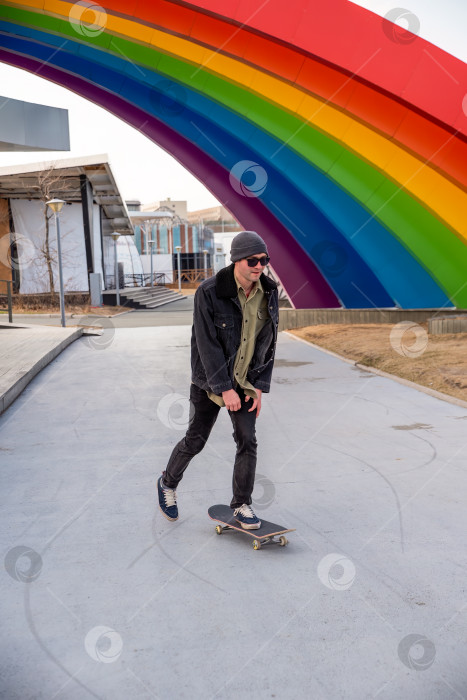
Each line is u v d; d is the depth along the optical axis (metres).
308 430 5.90
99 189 33.34
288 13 11.20
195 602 2.60
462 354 9.72
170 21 12.62
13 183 30.44
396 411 6.70
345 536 3.31
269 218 19.91
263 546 3.19
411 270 17.70
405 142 13.18
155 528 3.47
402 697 1.95
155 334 17.16
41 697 1.98
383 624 2.39
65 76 18.73
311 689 2.00
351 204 17.27
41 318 26.16
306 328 17.70
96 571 2.91
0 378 8.18
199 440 3.38
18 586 2.76
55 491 4.15
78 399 7.63
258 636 2.32
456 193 14.36
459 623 2.39
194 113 17.94
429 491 4.05
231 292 3.03
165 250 67.31
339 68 11.44
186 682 2.05
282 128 15.88
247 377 3.28
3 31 15.16
